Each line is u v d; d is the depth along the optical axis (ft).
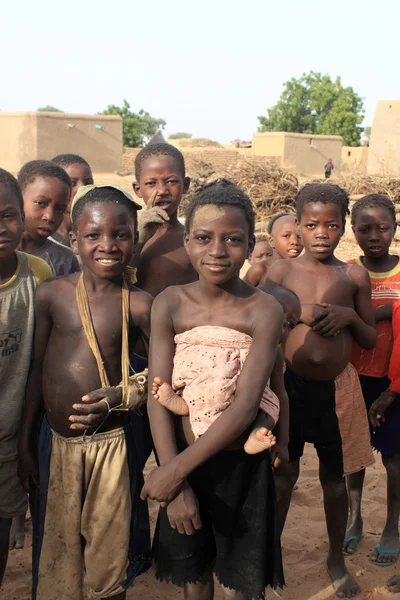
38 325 9.98
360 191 65.36
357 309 11.94
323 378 11.43
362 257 13.75
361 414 11.78
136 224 9.97
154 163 12.96
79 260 14.60
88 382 9.52
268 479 8.75
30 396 10.14
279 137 124.06
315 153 130.31
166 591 11.76
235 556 8.69
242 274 27.78
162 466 8.15
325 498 11.89
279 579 9.09
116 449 9.59
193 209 8.39
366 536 13.55
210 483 8.71
